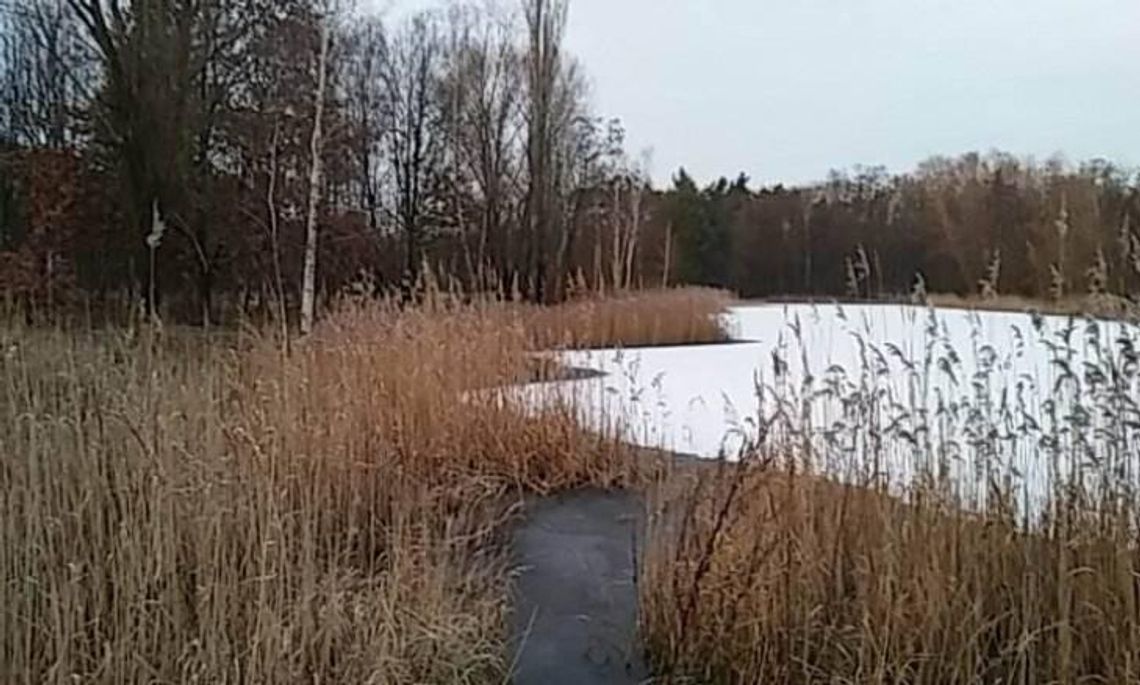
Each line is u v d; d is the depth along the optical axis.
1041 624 2.75
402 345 5.58
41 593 2.80
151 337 4.56
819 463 3.23
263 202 13.25
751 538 3.20
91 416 3.67
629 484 5.41
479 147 23.23
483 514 4.71
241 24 13.11
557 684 3.10
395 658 2.86
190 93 12.45
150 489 3.19
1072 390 3.07
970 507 2.98
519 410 5.59
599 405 5.78
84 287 12.38
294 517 3.48
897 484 3.12
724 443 4.34
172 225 12.10
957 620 2.78
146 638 2.79
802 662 2.90
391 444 4.86
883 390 3.53
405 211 23.41
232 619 2.88
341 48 15.04
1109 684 2.57
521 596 3.81
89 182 12.98
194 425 3.77
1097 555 2.74
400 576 3.24
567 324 7.50
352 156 17.70
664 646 3.25
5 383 3.92
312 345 5.32
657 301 14.27
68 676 2.58
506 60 23.19
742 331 16.66
